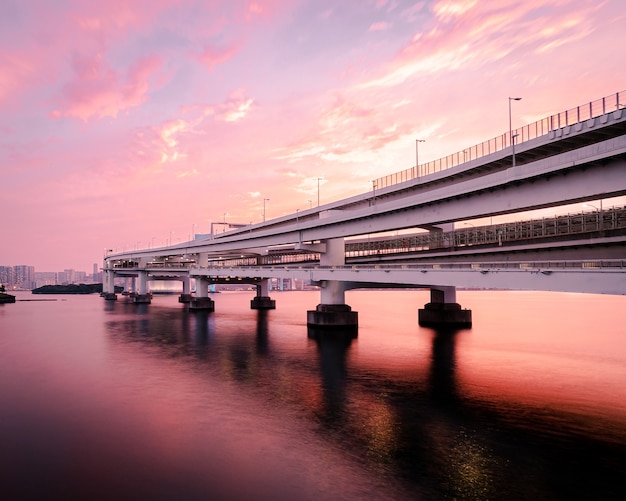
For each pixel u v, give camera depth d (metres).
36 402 31.67
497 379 38.44
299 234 76.75
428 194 46.84
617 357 49.03
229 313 115.88
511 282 32.25
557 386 35.88
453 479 19.34
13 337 68.69
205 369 43.22
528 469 20.36
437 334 68.19
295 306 150.75
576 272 27.28
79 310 132.75
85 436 24.81
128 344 60.56
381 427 26.12
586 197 32.84
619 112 36.28
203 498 17.81
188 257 146.12
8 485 19.05
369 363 45.72
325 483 19.02
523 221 56.94
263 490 18.42
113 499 17.81
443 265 41.75
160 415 28.50
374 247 91.25
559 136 40.81
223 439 24.22
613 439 24.03
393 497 17.80
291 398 32.47
